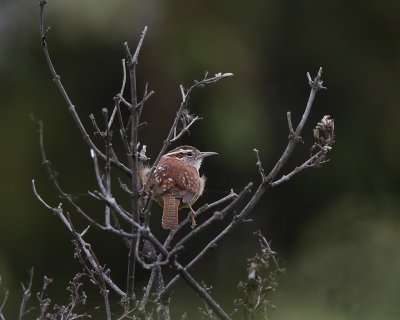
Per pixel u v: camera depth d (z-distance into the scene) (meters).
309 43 18.92
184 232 16.25
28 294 6.32
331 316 14.23
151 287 6.60
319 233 16.56
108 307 6.29
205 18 17.14
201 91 16.98
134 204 6.16
